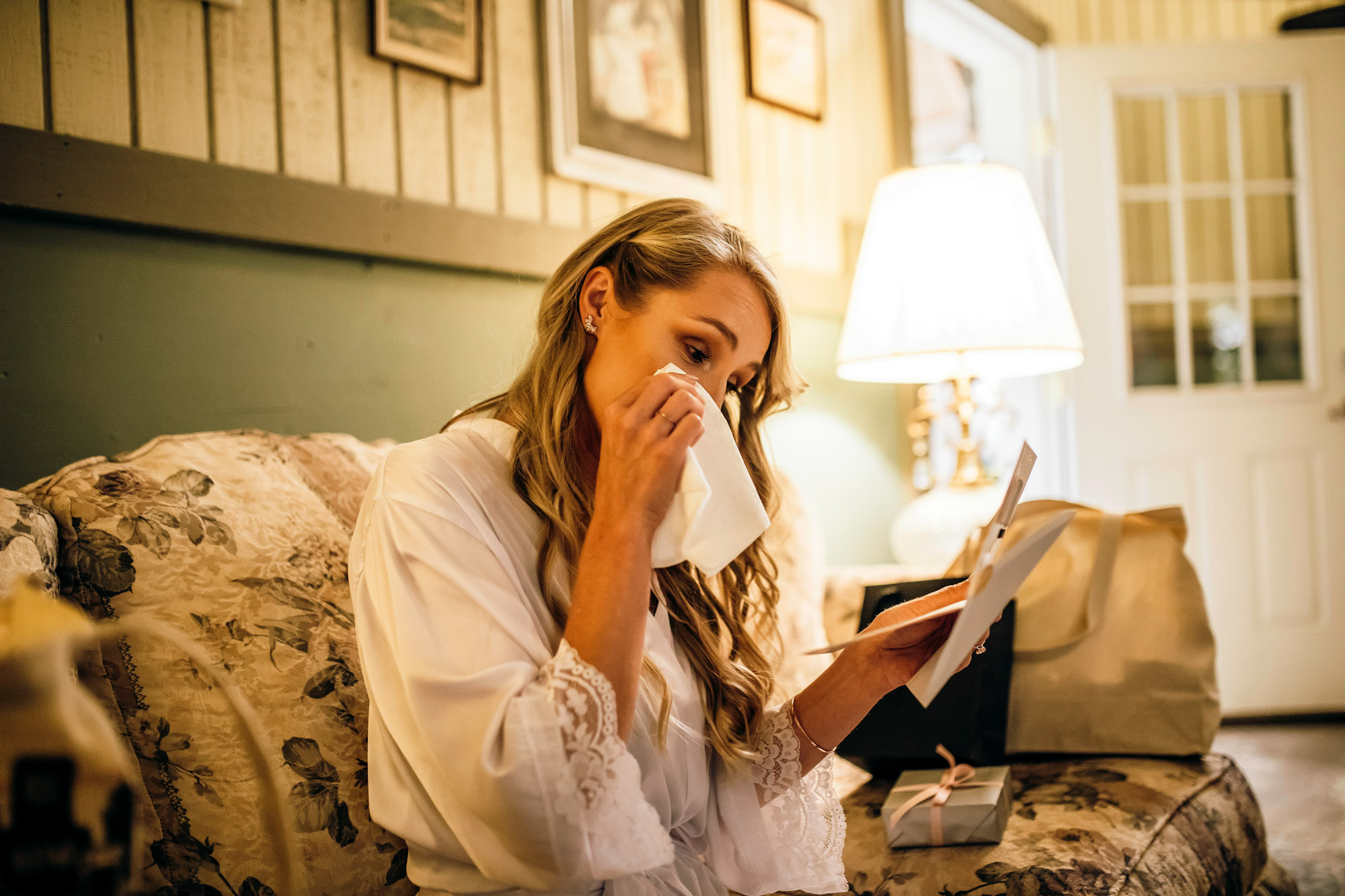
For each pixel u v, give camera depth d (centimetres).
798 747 106
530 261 180
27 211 117
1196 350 348
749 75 245
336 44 153
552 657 85
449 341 169
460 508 88
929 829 116
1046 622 150
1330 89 338
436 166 167
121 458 100
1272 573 333
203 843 87
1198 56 341
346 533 110
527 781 73
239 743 89
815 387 263
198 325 135
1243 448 336
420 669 78
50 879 44
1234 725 327
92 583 90
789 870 104
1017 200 193
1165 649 146
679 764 95
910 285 190
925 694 74
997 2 326
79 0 123
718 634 110
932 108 463
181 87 134
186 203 131
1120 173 349
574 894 84
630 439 85
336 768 93
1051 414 348
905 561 231
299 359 147
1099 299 339
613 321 98
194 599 92
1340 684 329
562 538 93
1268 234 345
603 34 200
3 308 117
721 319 96
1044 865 108
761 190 250
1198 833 123
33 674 44
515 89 182
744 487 89
